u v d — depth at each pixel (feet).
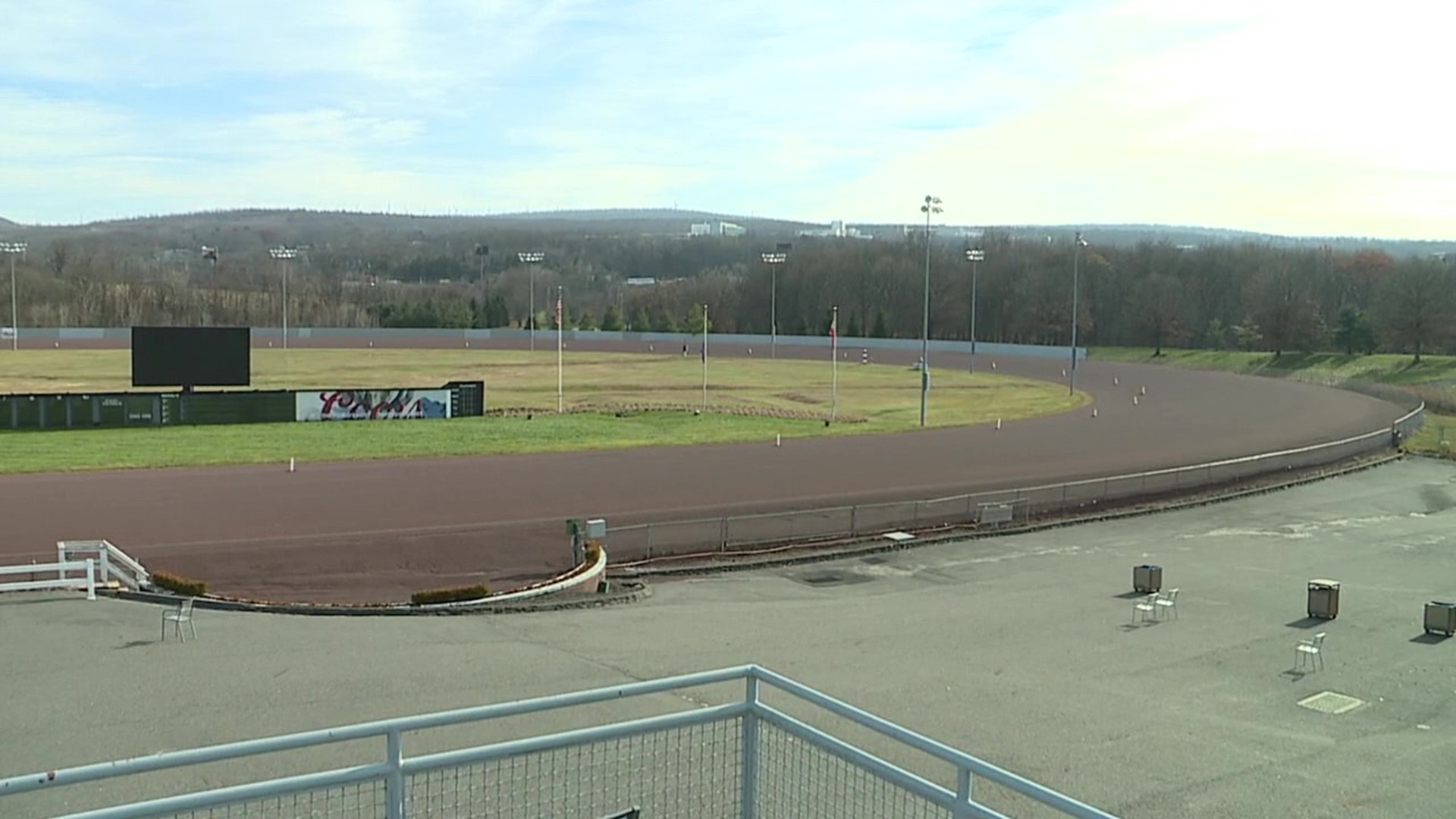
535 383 267.18
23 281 485.56
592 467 147.02
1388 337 341.62
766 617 79.30
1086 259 465.88
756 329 498.69
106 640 63.82
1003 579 97.35
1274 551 111.86
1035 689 61.72
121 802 38.22
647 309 524.52
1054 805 18.66
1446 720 59.11
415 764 20.67
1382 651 74.18
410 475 138.00
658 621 76.13
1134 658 70.54
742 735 25.11
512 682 57.00
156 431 173.17
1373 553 111.04
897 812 28.86
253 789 19.36
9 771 42.45
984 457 163.32
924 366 205.77
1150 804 45.14
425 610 76.74
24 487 123.65
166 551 99.04
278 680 56.08
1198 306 443.73
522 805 29.50
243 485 128.16
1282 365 340.18
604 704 52.85
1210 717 57.98
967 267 485.97
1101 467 157.17
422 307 486.79
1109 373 314.76
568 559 101.35
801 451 164.86
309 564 96.89
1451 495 144.56
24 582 79.71
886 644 71.67
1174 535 119.55
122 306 481.46
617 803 29.09
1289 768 50.19
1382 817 45.16
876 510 124.47
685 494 131.23
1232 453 171.42
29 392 218.79
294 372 285.64
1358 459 170.60
